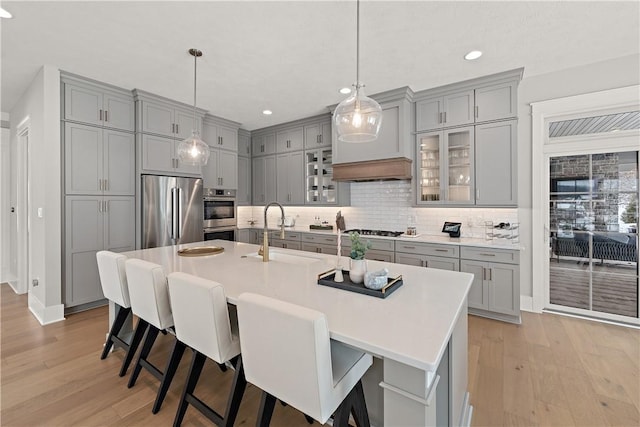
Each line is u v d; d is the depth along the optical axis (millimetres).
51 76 3039
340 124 1892
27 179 3982
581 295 3248
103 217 3498
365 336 1032
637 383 2059
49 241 3078
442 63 2953
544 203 3367
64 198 3215
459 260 3311
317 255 2562
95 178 3430
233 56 2793
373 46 2621
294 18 2221
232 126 5117
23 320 3162
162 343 2688
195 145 2719
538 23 2303
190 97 3904
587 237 3203
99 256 2330
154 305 1825
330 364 1090
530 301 3422
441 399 1426
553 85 3229
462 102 3465
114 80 3365
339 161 4168
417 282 1695
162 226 3939
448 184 3605
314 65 2975
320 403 1057
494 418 1751
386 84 3471
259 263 2260
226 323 1478
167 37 2482
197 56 2803
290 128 5156
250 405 1873
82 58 2854
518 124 3436
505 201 3256
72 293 3281
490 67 3055
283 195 5289
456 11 2148
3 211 4551
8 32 2402
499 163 3275
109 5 2068
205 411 1590
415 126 3795
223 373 2221
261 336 1168
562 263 3334
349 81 3385
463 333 1695
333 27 2336
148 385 2072
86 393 1976
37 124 3215
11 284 4477
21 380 2113
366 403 1635
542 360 2367
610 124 3055
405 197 4250
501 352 2498
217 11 2143
